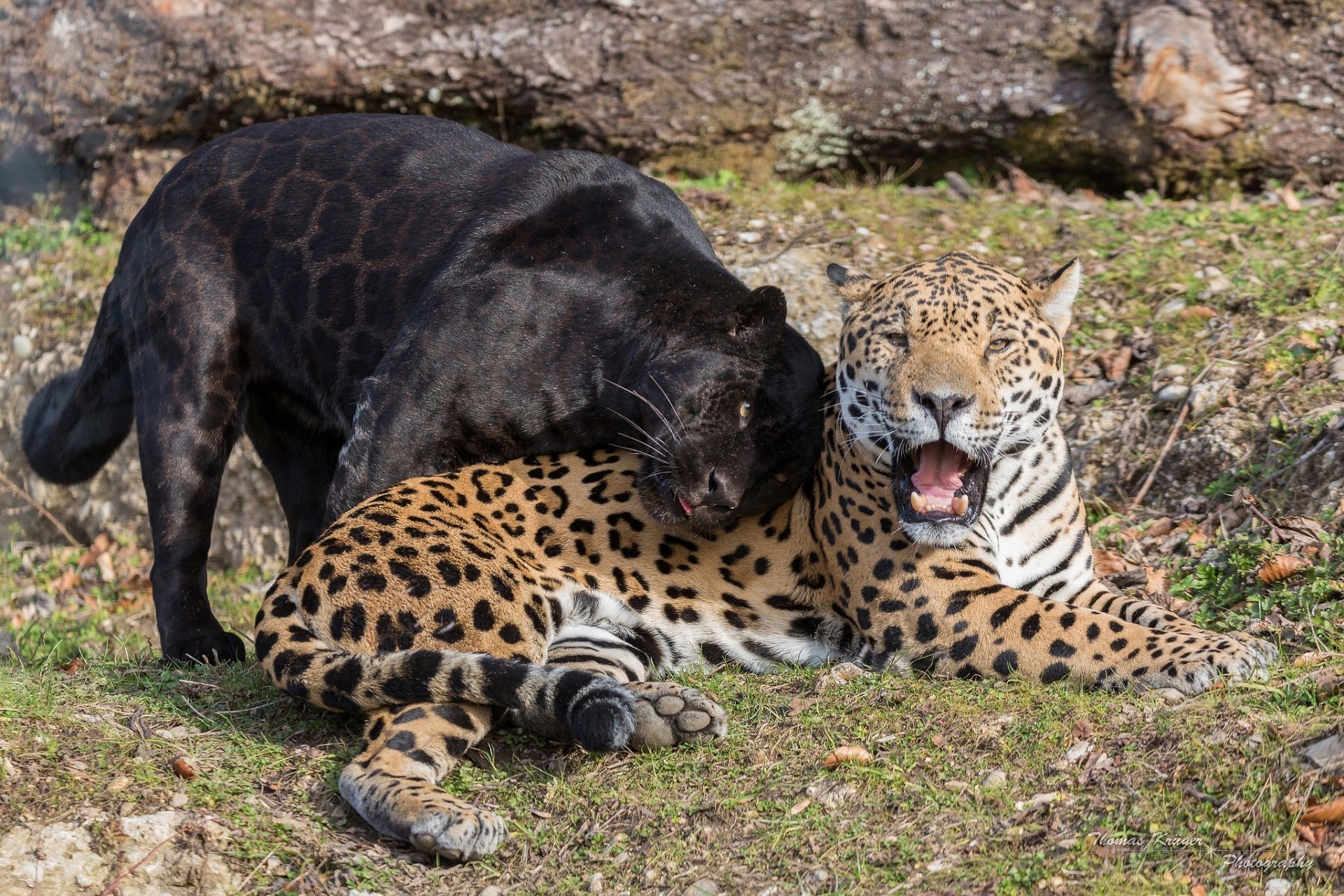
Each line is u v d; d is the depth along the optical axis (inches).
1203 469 469.7
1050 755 311.1
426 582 347.6
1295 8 652.7
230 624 548.4
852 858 289.9
